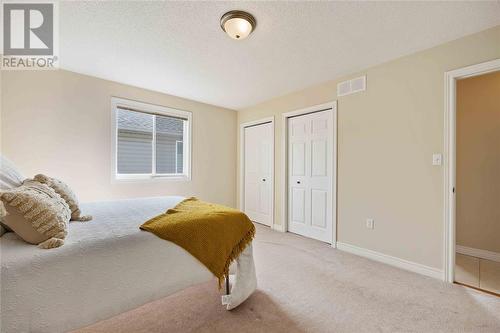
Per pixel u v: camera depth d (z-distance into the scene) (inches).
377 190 99.8
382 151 98.5
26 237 42.4
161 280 50.1
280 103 145.6
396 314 61.6
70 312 39.7
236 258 61.7
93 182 114.6
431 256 84.4
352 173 108.8
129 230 51.5
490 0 61.3
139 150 132.7
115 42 83.3
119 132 125.4
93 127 114.4
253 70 106.6
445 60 82.4
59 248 40.9
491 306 65.2
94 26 73.9
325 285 76.5
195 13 67.8
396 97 94.6
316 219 127.3
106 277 43.7
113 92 120.3
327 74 110.9
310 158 130.4
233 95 143.3
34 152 99.7
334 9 65.5
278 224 146.9
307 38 80.2
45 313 37.4
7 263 35.5
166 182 140.9
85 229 51.9
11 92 94.8
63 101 106.2
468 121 106.6
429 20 70.0
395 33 77.1
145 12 67.3
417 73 89.0
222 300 63.5
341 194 113.0
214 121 165.2
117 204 83.4
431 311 62.9
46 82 102.2
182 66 102.6
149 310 62.9
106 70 107.1
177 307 64.3
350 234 108.7
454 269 80.0
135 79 118.0
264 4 63.8
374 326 56.9
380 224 98.5
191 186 152.6
